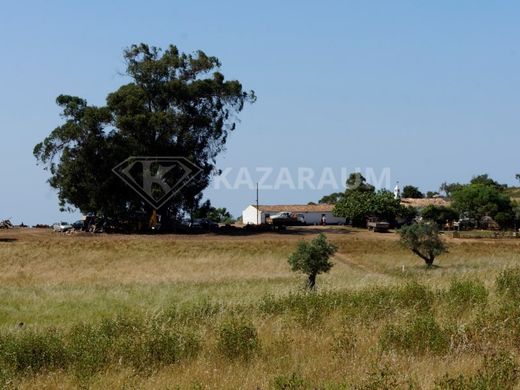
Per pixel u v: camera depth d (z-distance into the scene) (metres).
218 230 101.62
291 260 42.50
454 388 13.82
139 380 16.44
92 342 19.56
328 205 129.50
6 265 69.94
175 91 101.12
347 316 22.91
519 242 83.25
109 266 70.19
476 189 113.00
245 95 105.31
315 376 15.71
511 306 21.25
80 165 95.31
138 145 96.19
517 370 14.77
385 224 101.44
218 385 15.46
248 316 23.98
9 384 16.06
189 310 26.12
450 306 23.97
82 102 98.94
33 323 29.25
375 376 14.48
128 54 104.31
